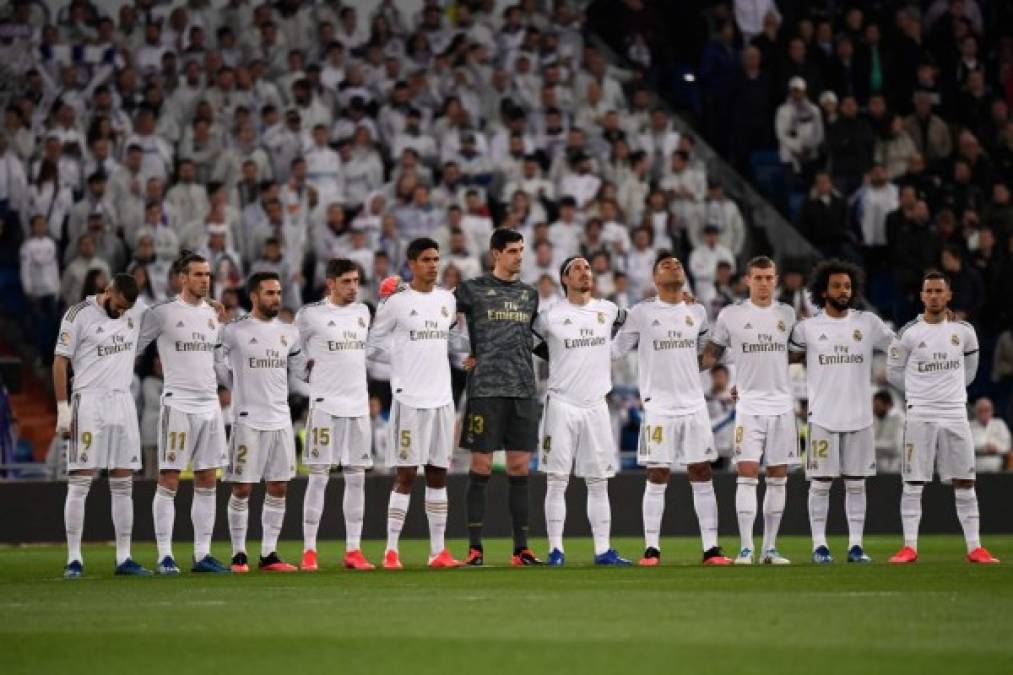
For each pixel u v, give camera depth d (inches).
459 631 802.2
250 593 1045.2
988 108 2837.1
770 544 1378.0
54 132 2447.1
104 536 1902.1
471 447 1362.0
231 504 1368.1
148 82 2524.6
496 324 1363.2
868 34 2827.3
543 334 1381.6
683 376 1373.0
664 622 832.9
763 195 2655.0
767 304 1376.7
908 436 1397.6
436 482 1380.4
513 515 1379.2
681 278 1378.0
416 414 1360.7
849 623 824.3
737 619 845.2
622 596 985.5
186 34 2655.0
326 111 2576.3
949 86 2839.6
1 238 2396.7
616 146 2578.7
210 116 2493.8
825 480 1387.8
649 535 1376.7
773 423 1366.9
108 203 2342.5
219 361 1365.7
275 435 1358.3
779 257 2503.7
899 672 661.9
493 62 2763.3
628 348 1398.9
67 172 2400.3
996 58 2918.3
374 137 2564.0
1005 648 729.6
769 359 1370.6
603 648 732.7
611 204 2422.5
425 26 2775.6
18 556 1624.0
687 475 2001.7
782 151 2691.9
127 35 2640.3
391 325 1373.0
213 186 2321.6
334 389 1385.3
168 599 1005.2
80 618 887.7
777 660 693.3
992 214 2632.9
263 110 2509.8
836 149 2699.3
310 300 2352.4
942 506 2015.3
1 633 816.9
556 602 946.7
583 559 1507.1
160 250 2279.8
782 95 2736.2
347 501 1386.6
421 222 2401.6
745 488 1370.6
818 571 1219.2
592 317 1375.5
